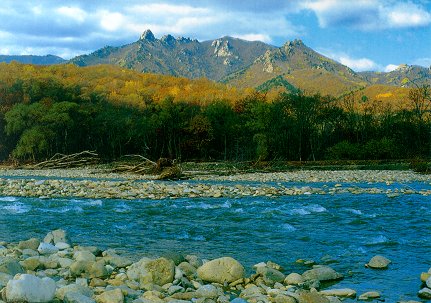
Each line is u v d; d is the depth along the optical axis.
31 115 88.94
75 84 136.25
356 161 76.31
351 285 9.77
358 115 95.38
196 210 21.50
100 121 98.06
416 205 24.05
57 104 92.75
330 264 11.55
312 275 10.11
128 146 101.44
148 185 33.56
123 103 133.38
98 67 192.75
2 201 24.36
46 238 12.81
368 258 12.15
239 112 112.25
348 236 15.16
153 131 97.31
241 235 15.31
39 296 6.96
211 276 9.75
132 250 12.86
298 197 28.09
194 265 10.77
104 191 29.22
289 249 13.23
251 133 92.38
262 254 12.61
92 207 22.28
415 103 98.25
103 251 12.14
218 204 23.91
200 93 172.88
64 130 93.94
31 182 34.34
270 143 87.69
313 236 15.16
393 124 92.88
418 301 8.66
